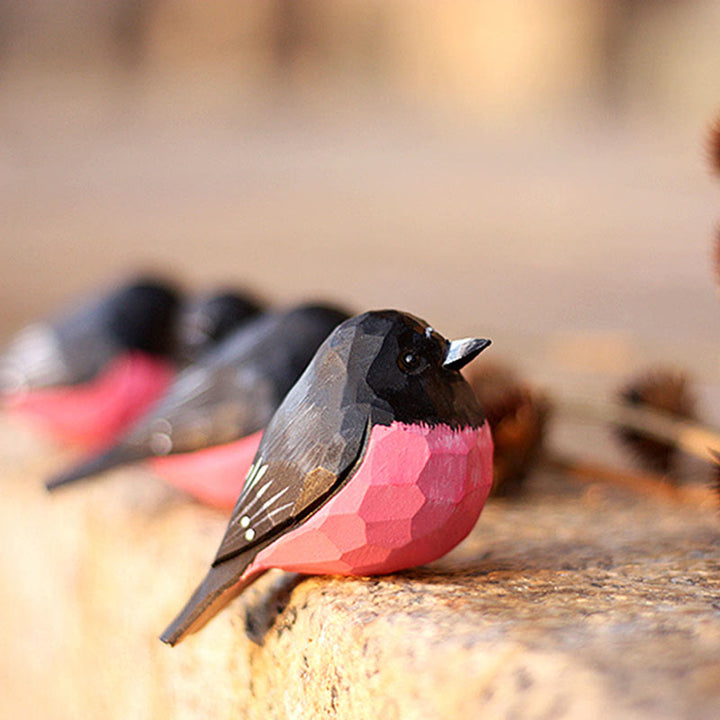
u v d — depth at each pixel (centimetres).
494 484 121
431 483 108
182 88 1002
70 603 124
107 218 503
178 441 117
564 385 170
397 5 1077
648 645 104
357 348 108
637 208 522
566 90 1063
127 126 845
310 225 485
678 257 384
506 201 556
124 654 120
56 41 1019
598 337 229
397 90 1065
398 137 853
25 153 710
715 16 1019
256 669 111
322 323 116
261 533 108
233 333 123
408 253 407
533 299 304
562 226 470
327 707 108
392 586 109
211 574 109
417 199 570
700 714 101
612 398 125
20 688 130
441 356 109
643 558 112
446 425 108
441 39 1077
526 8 1064
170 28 1047
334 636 107
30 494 127
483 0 1069
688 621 105
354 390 108
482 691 104
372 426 108
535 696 103
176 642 109
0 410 130
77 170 658
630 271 358
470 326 256
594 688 102
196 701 114
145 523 120
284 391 116
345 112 962
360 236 451
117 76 1016
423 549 109
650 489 123
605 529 117
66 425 128
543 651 104
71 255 404
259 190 600
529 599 107
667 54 1030
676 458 124
